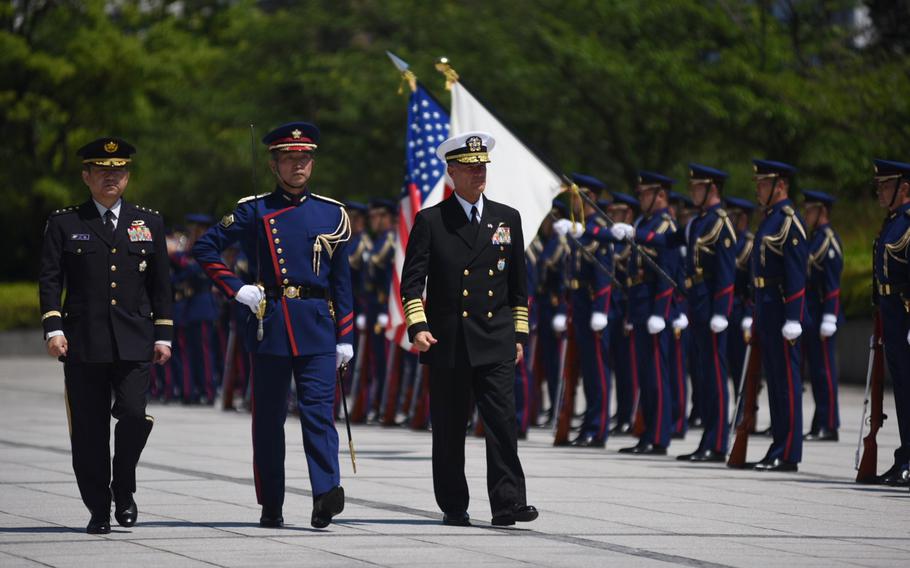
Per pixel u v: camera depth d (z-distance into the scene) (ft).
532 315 146.41
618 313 144.05
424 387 148.56
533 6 294.87
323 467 80.07
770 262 113.09
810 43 296.10
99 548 73.20
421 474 106.83
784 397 111.75
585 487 99.55
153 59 362.12
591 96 287.28
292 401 170.09
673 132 294.05
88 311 79.30
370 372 162.71
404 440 136.77
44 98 349.20
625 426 154.92
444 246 82.69
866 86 260.83
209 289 189.78
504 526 81.46
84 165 81.15
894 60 269.23
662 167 299.17
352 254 165.78
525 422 140.77
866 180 259.19
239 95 340.39
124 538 76.48
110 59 349.00
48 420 154.92
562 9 293.23
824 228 141.69
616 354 145.89
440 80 292.20
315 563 68.90
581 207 122.01
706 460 119.34
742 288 144.36
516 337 83.46
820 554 72.95
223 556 70.79
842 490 99.25
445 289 82.53
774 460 111.86
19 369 264.11
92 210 81.05
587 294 131.03
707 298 122.62
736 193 281.54
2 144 360.28
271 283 81.30
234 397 192.54
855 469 113.29
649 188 128.06
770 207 114.83
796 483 103.30
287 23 330.75
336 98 317.63
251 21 348.18
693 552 73.15
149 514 85.56
